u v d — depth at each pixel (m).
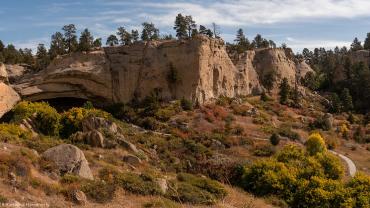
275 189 30.38
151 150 52.72
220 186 27.41
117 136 48.28
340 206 27.50
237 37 111.75
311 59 159.25
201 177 31.44
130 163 38.06
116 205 21.28
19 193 19.72
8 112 70.62
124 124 67.06
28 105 59.75
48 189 21.16
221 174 35.12
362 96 100.56
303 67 125.25
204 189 27.14
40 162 24.69
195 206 23.06
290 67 113.62
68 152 25.98
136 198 23.30
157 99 79.25
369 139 71.88
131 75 81.69
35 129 54.72
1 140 31.48
